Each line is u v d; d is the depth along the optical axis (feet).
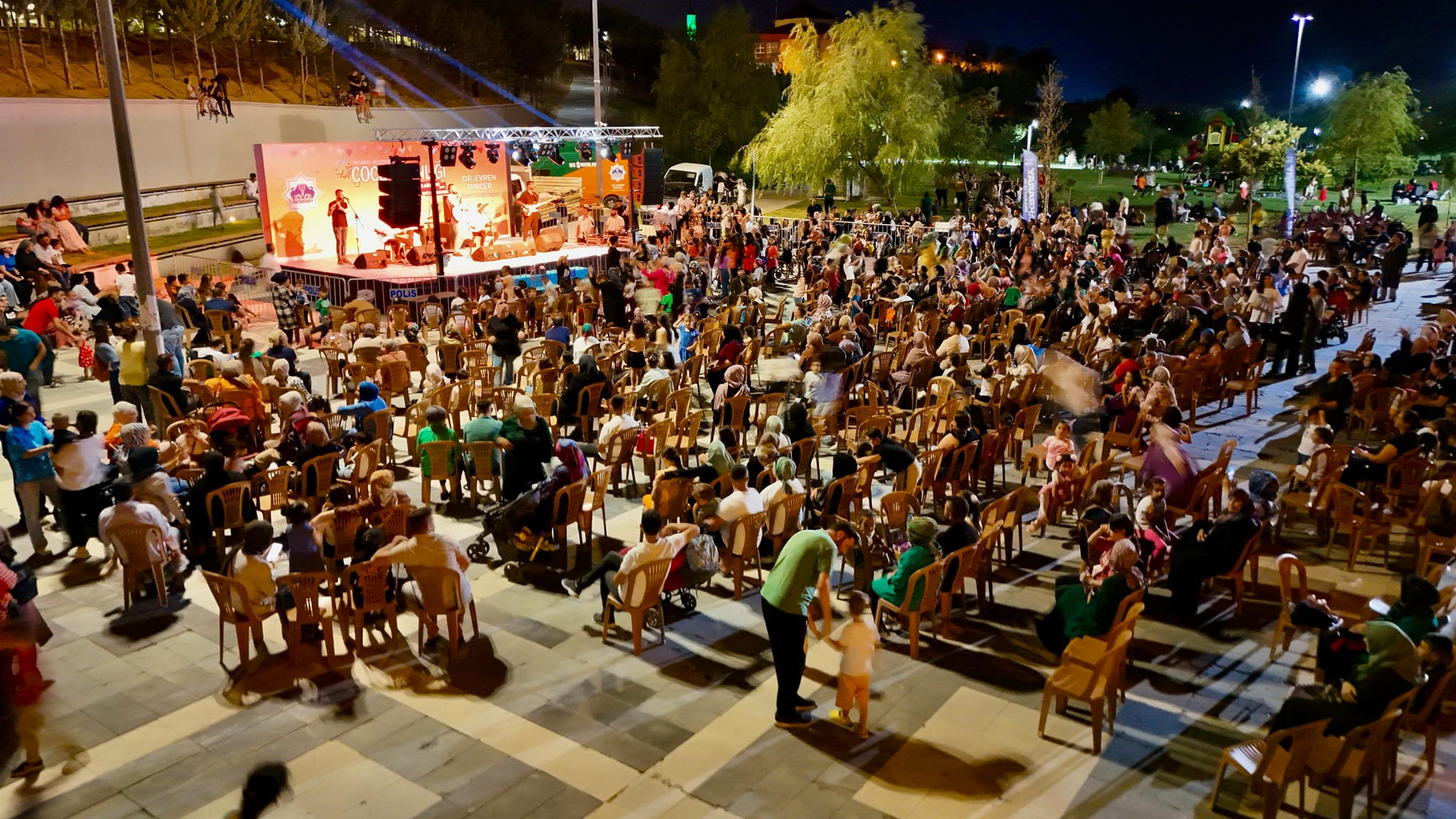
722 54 190.08
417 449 36.94
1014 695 24.64
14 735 22.39
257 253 105.29
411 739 22.47
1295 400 54.19
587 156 155.02
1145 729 23.18
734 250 89.45
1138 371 45.34
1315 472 35.60
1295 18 151.53
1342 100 145.48
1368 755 19.10
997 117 253.24
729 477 33.01
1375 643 20.80
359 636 26.21
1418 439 33.81
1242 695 24.77
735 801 20.34
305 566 26.11
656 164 114.52
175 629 27.32
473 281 79.77
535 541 31.04
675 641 27.12
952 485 36.81
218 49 138.51
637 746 22.25
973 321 66.59
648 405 43.45
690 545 27.55
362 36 175.42
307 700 24.02
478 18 194.39
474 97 192.44
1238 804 20.36
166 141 109.09
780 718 23.00
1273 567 32.40
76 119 97.25
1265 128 146.61
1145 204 156.15
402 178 71.51
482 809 20.02
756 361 56.95
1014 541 34.78
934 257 89.71
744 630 27.86
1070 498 35.04
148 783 20.83
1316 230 108.99
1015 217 118.93
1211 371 51.72
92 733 22.53
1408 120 144.36
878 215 123.13
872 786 20.90
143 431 31.40
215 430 33.94
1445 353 53.72
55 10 107.55
